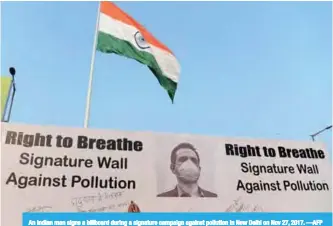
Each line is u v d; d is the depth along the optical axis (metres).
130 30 8.82
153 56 8.85
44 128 5.53
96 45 8.35
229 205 5.81
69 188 5.27
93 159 5.53
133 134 5.86
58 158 5.40
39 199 5.11
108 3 8.84
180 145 5.98
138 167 5.65
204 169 5.95
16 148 5.30
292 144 6.66
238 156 6.24
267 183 6.17
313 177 6.46
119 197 5.41
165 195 5.59
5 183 5.08
